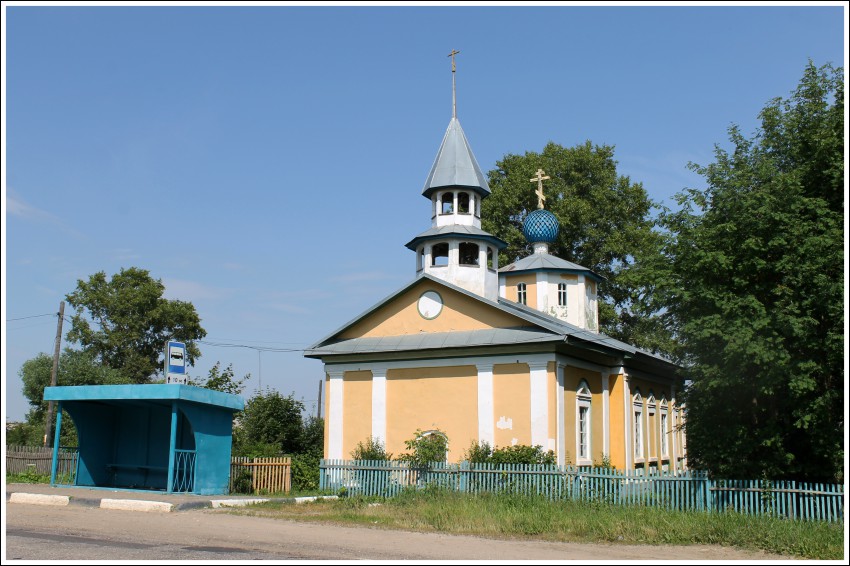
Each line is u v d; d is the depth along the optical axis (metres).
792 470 19.03
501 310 26.25
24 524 15.13
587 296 38.69
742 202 19.56
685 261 20.27
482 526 16.92
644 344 45.16
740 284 19.28
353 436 27.67
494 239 30.30
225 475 22.50
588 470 20.48
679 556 14.20
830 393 18.77
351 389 28.14
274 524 16.62
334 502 20.94
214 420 22.27
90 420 24.05
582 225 47.16
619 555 14.07
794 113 22.14
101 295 58.00
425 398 26.75
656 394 34.09
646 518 17.39
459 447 25.83
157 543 13.36
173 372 22.45
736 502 18.66
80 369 51.03
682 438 37.38
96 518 16.42
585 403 27.28
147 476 23.92
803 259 18.81
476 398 25.94
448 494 21.02
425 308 27.80
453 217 30.50
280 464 23.39
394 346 27.39
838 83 21.84
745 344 18.23
